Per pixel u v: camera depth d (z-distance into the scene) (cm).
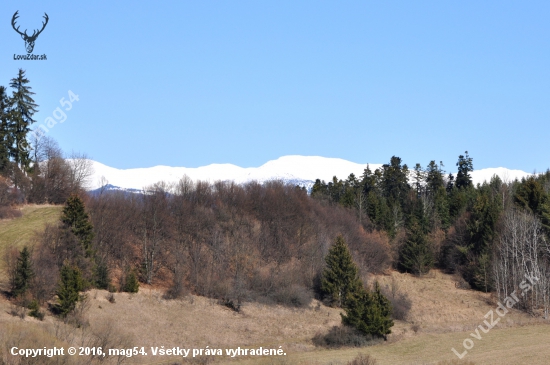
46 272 6419
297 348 6212
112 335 5250
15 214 8588
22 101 9494
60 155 10069
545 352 5728
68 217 7344
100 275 7406
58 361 4369
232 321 7362
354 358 5509
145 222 9050
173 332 6619
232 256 8994
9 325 4684
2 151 9200
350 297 6831
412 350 6106
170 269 8712
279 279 8594
